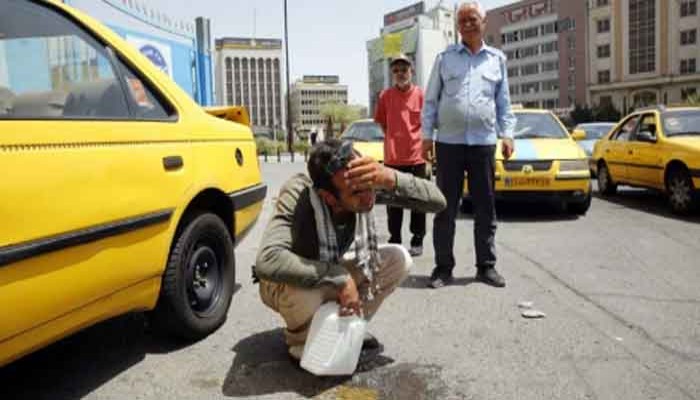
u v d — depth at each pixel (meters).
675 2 80.38
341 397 2.87
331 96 143.25
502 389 2.93
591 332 3.69
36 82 2.64
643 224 7.75
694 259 5.66
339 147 2.81
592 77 93.50
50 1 2.93
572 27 97.69
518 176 8.09
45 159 2.42
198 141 3.59
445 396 2.87
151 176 3.05
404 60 5.82
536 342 3.53
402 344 3.53
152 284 3.12
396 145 5.98
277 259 2.79
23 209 2.29
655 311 4.09
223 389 2.97
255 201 4.33
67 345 3.56
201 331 3.58
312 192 2.94
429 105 4.94
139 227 2.93
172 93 3.59
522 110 9.71
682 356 3.30
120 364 3.28
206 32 16.83
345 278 2.88
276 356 3.38
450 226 4.81
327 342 2.87
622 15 87.31
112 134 2.84
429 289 4.70
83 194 2.59
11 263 2.21
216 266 3.80
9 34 2.62
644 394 2.85
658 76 83.50
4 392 2.95
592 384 2.97
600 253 5.98
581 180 8.14
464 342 3.55
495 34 114.50
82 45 3.01
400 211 5.95
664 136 8.97
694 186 8.08
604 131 16.92
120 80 3.17
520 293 4.56
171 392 2.94
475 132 4.71
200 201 3.74
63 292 2.47
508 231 7.38
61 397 2.90
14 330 2.26
